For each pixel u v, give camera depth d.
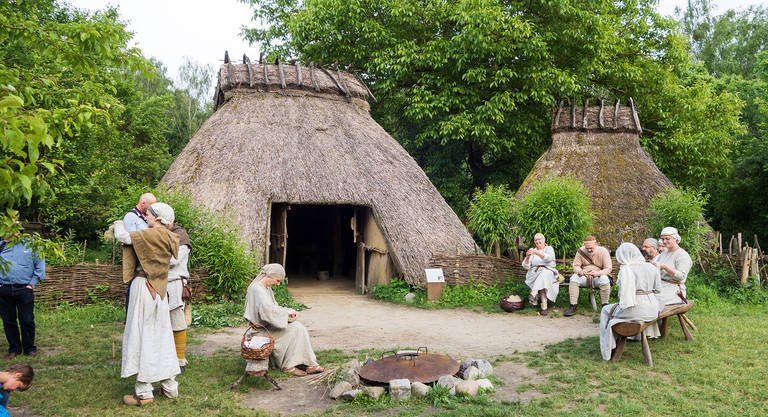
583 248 8.79
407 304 9.89
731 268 9.91
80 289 8.59
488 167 19.42
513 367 5.65
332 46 17.44
